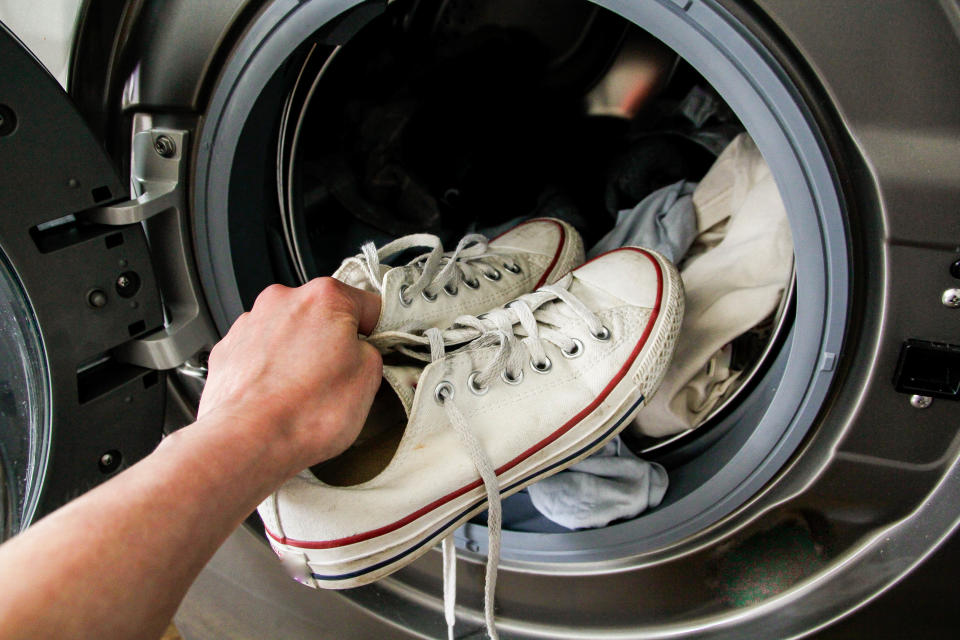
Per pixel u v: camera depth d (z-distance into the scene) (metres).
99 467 0.50
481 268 0.63
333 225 0.84
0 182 0.40
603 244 0.74
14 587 0.23
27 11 0.48
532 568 0.60
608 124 0.96
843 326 0.42
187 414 0.61
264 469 0.33
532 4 0.87
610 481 0.58
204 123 0.50
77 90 0.50
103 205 0.46
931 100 0.36
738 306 0.57
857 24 0.36
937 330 0.41
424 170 0.92
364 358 0.42
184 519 0.28
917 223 0.39
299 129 0.60
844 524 0.50
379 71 0.86
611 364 0.51
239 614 0.70
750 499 0.51
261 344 0.40
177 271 0.54
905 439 0.44
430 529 0.46
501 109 0.95
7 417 0.48
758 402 0.52
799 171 0.40
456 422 0.45
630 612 0.60
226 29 0.46
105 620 0.25
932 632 0.52
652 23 0.41
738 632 0.56
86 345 0.46
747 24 0.38
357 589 0.65
